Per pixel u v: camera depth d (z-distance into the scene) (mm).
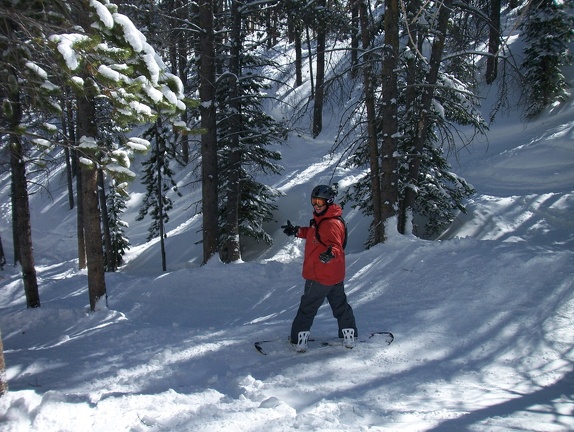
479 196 15250
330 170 20188
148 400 3580
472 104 11891
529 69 19391
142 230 23328
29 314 8031
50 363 5145
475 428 3242
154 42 9461
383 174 9836
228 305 8227
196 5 11797
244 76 12820
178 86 5535
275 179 20891
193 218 21656
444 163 13336
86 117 7676
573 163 15633
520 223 12992
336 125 23953
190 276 9828
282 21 12391
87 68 4668
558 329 5262
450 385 4156
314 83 27375
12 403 3381
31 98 5434
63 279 13570
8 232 27234
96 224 8234
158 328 6477
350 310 4969
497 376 4379
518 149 17625
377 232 10781
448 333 5379
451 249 8312
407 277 7527
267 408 3420
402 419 3391
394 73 9805
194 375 4461
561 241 11461
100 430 3051
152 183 17688
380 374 4352
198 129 5930
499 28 10766
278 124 13766
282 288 8641
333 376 4289
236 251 13516
